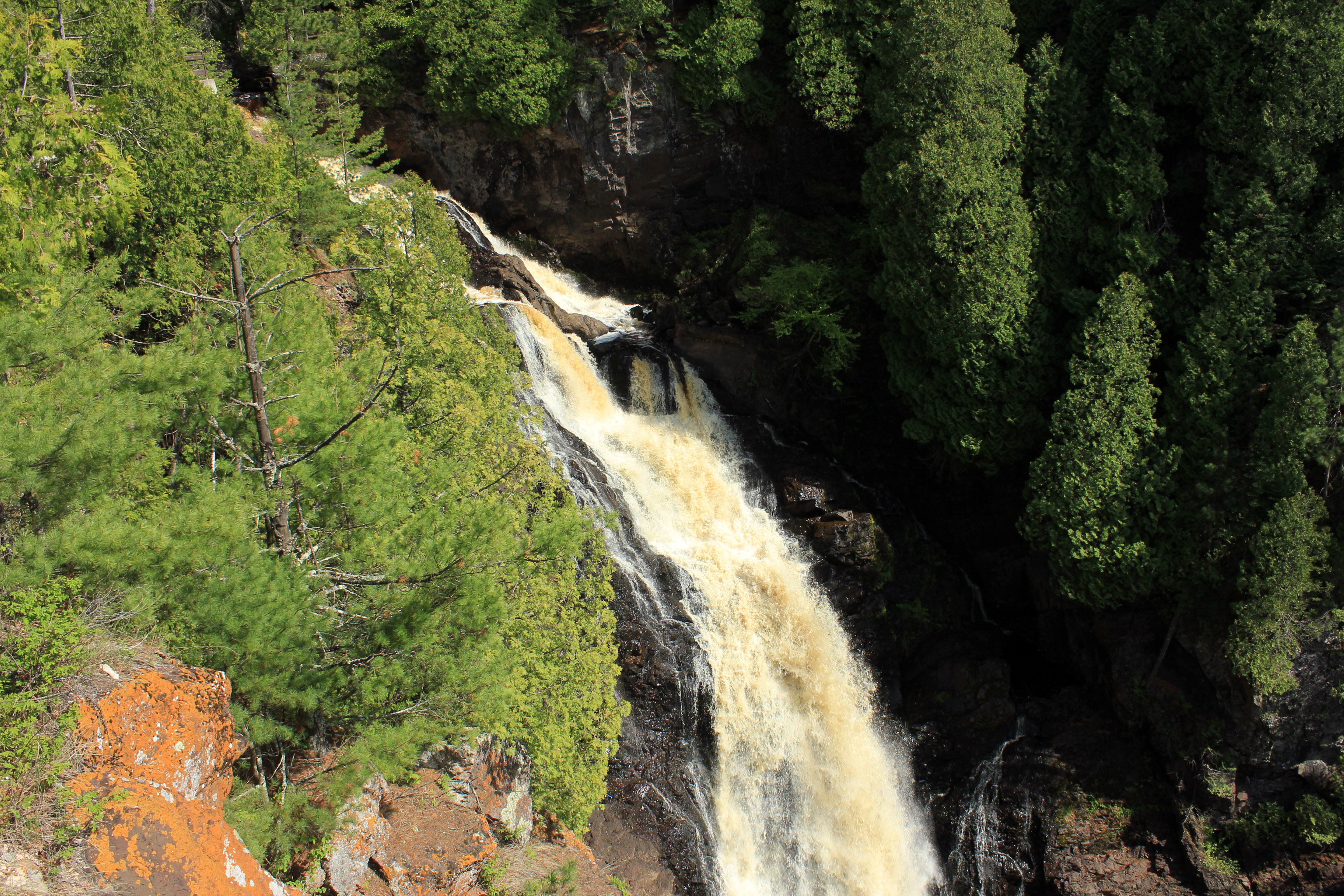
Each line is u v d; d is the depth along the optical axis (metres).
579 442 34.03
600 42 44.00
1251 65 31.56
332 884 16.53
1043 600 35.97
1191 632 30.64
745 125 44.97
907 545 38.03
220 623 14.23
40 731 11.73
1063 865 30.03
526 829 23.88
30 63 17.47
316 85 42.19
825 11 40.81
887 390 39.66
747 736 31.86
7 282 15.80
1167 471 30.72
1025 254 33.97
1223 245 31.02
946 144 34.34
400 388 24.25
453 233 33.94
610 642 26.95
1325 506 28.52
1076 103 34.72
